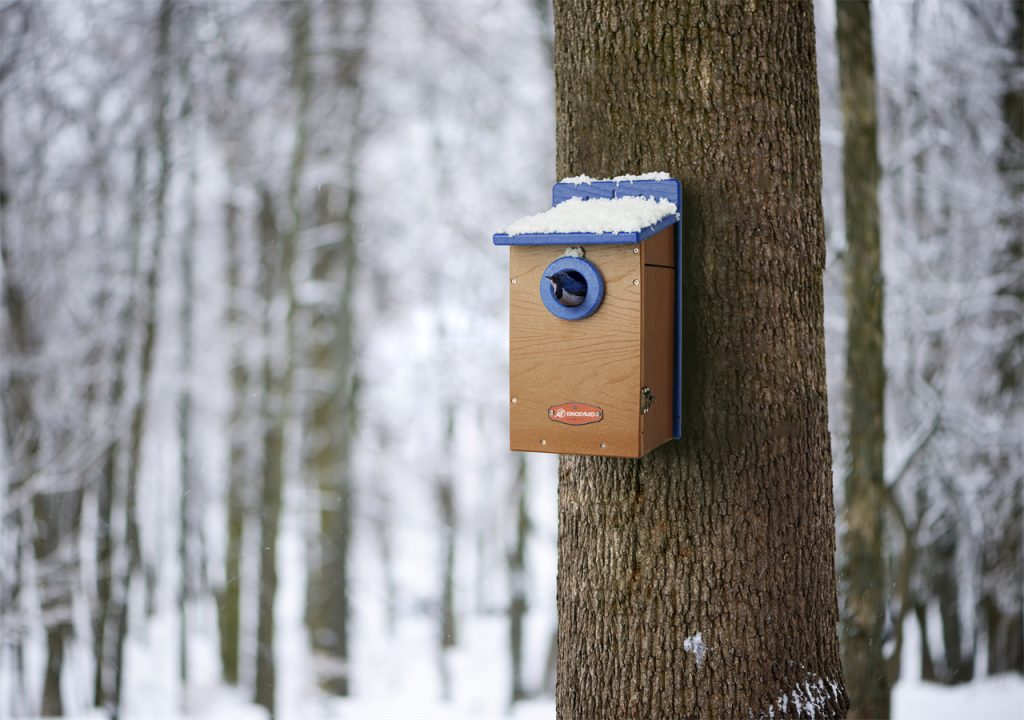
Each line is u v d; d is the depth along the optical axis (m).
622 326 2.78
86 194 12.35
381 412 16.42
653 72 2.92
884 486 6.38
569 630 3.08
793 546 2.93
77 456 11.84
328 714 12.51
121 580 12.81
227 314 15.79
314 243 15.23
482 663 16.58
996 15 9.98
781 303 2.92
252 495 16.53
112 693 12.55
